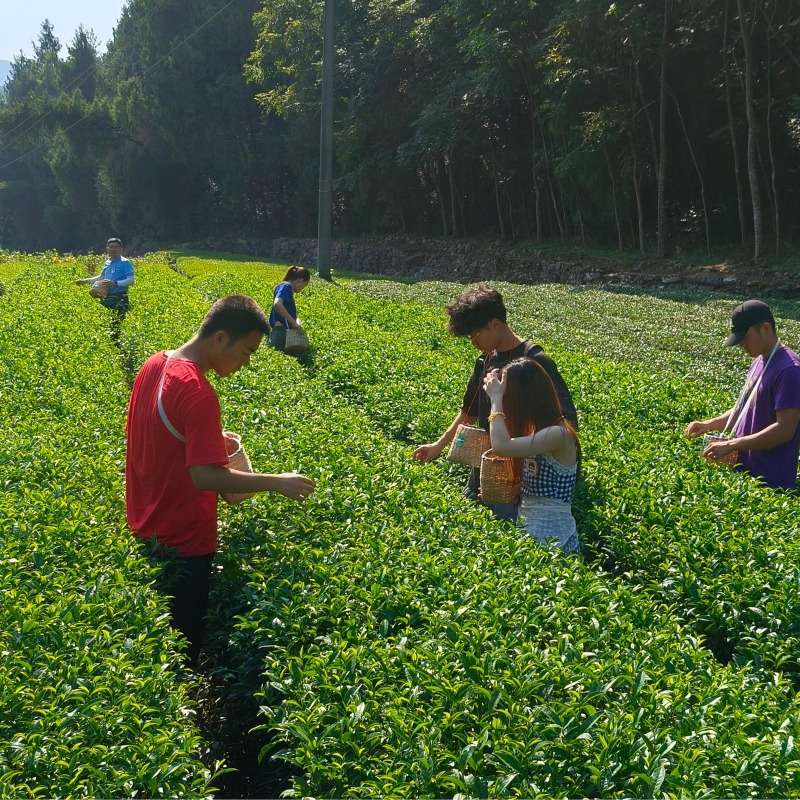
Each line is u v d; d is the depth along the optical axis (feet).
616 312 71.51
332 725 11.07
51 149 245.65
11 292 63.72
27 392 29.19
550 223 140.87
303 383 33.81
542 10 116.88
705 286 94.68
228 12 198.80
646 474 22.76
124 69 237.86
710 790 9.58
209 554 17.03
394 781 10.13
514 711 11.28
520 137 140.05
